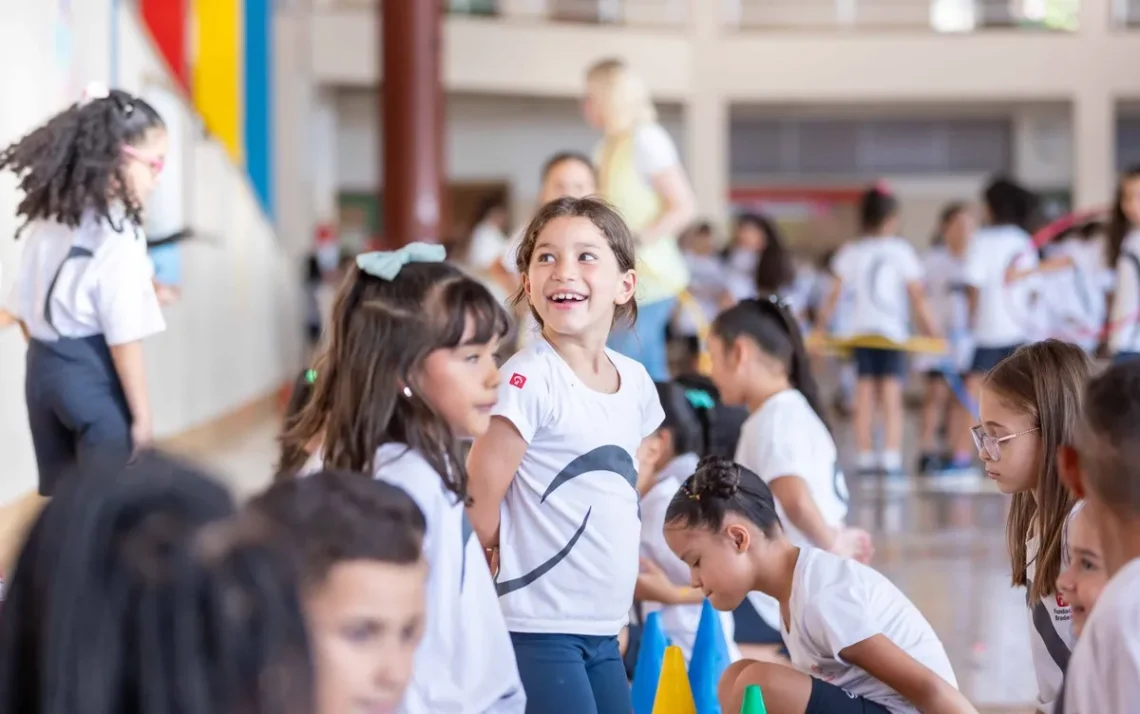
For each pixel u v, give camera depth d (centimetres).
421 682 217
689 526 302
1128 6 1873
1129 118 1995
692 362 1216
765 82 1870
